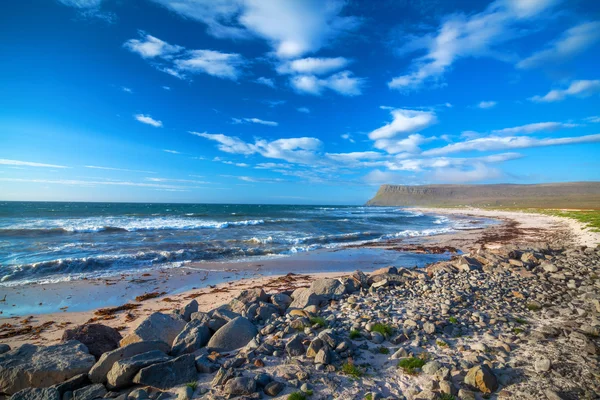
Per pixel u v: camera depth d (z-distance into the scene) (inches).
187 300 424.5
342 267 654.5
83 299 426.9
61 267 570.9
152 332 237.1
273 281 529.0
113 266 604.4
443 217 2664.9
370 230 1369.3
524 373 182.7
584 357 199.3
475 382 168.9
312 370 190.1
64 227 1077.8
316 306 322.7
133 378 177.6
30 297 428.1
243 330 250.8
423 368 189.3
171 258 682.8
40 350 203.6
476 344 220.4
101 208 3112.7
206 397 164.1
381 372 190.4
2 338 298.7
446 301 322.0
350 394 166.6
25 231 976.9
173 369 183.6
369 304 325.4
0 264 574.2
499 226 1662.2
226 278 548.7
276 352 212.4
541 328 250.4
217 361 205.2
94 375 182.2
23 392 164.1
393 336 243.1
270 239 942.4
